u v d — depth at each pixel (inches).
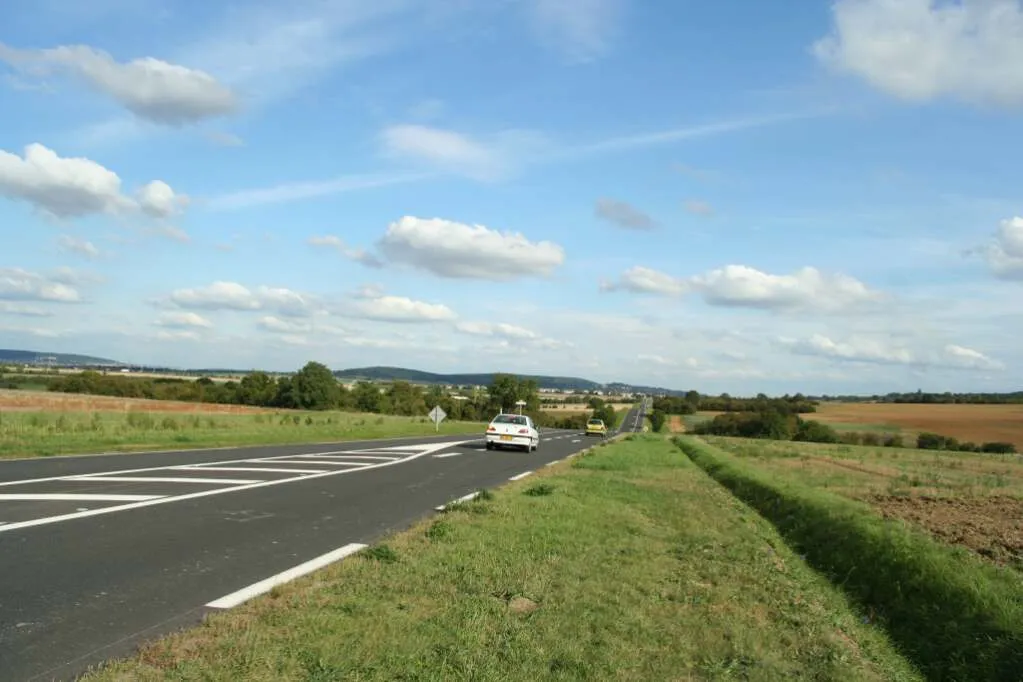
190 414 1488.7
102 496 432.5
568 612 238.1
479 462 872.9
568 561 313.3
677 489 665.0
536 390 4520.2
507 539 351.3
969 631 236.1
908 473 991.0
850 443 2832.2
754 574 324.2
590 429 2496.3
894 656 238.2
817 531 445.1
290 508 435.2
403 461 818.2
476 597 247.3
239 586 257.0
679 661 205.0
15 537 309.9
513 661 191.8
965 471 1116.5
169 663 177.9
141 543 314.8
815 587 322.3
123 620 214.1
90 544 306.3
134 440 841.5
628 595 267.4
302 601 235.0
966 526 456.8
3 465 569.0
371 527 389.7
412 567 285.3
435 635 206.2
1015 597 255.1
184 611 225.5
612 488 616.7
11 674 169.8
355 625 211.3
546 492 544.7
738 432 3344.0
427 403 4394.7
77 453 704.4
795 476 870.4
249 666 176.2
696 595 278.1
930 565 300.7
